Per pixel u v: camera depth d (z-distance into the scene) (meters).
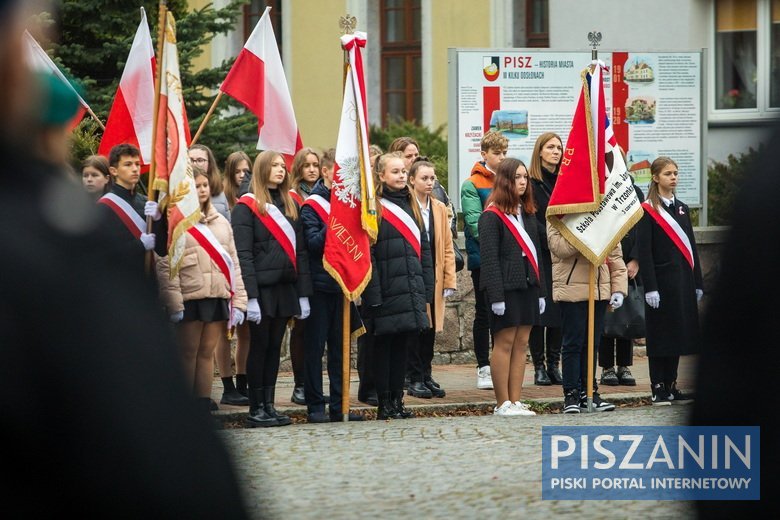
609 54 20.36
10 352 2.26
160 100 12.59
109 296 2.34
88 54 23.25
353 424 13.09
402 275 13.59
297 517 8.14
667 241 15.07
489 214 13.80
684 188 20.89
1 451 2.26
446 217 15.20
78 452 2.26
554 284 14.27
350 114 13.52
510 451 10.86
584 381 14.35
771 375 2.83
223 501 2.33
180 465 2.31
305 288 13.32
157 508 2.28
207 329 12.91
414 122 32.97
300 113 35.16
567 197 14.02
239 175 15.45
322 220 13.52
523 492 8.93
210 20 24.06
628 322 16.22
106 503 2.26
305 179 14.56
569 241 14.00
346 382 13.69
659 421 12.73
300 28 35.16
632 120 20.62
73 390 2.27
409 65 34.28
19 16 2.33
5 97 2.35
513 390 14.02
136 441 2.29
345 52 13.89
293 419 14.16
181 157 12.45
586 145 14.02
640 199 17.03
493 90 19.39
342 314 13.77
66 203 2.38
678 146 20.81
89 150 18.86
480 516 8.13
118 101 15.58
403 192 13.84
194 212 12.38
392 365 13.89
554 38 28.08
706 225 20.98
